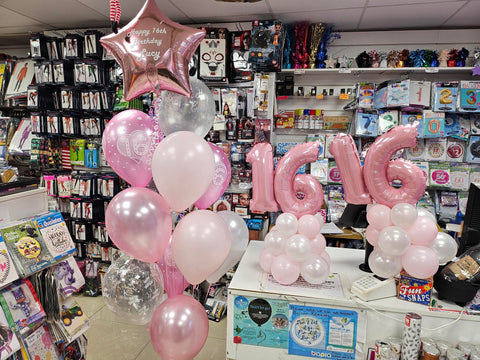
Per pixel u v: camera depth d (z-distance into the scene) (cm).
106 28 341
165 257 151
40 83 338
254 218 312
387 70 294
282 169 148
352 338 132
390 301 132
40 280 159
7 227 144
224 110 303
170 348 130
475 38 305
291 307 135
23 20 321
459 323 125
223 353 243
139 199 124
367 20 295
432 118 289
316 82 334
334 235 283
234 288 139
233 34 305
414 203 140
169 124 140
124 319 145
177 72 128
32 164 340
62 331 163
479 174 299
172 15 295
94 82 325
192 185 123
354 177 146
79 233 347
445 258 138
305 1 256
